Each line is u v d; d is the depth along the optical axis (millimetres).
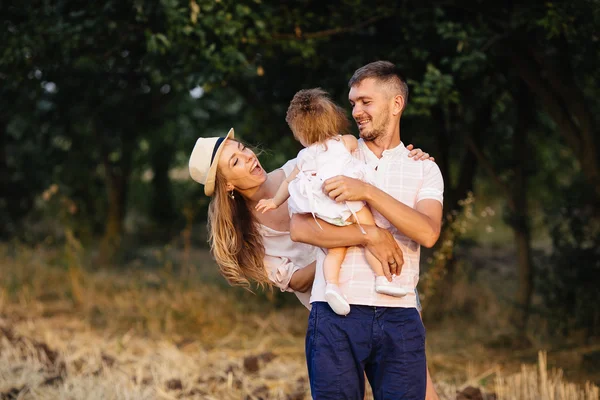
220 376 5309
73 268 8484
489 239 12477
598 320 6500
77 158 11523
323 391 2928
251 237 3477
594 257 6551
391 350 2938
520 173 6941
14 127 11008
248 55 6141
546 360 6047
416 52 5629
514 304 6793
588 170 5930
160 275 8977
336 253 2998
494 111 7879
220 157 3363
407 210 2869
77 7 6133
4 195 11977
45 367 5340
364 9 5727
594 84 7211
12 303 8141
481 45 5414
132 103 9742
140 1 5320
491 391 5172
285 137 8445
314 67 6477
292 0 6020
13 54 5781
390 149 3104
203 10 5410
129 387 4984
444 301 7449
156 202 14828
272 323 7402
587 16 4895
